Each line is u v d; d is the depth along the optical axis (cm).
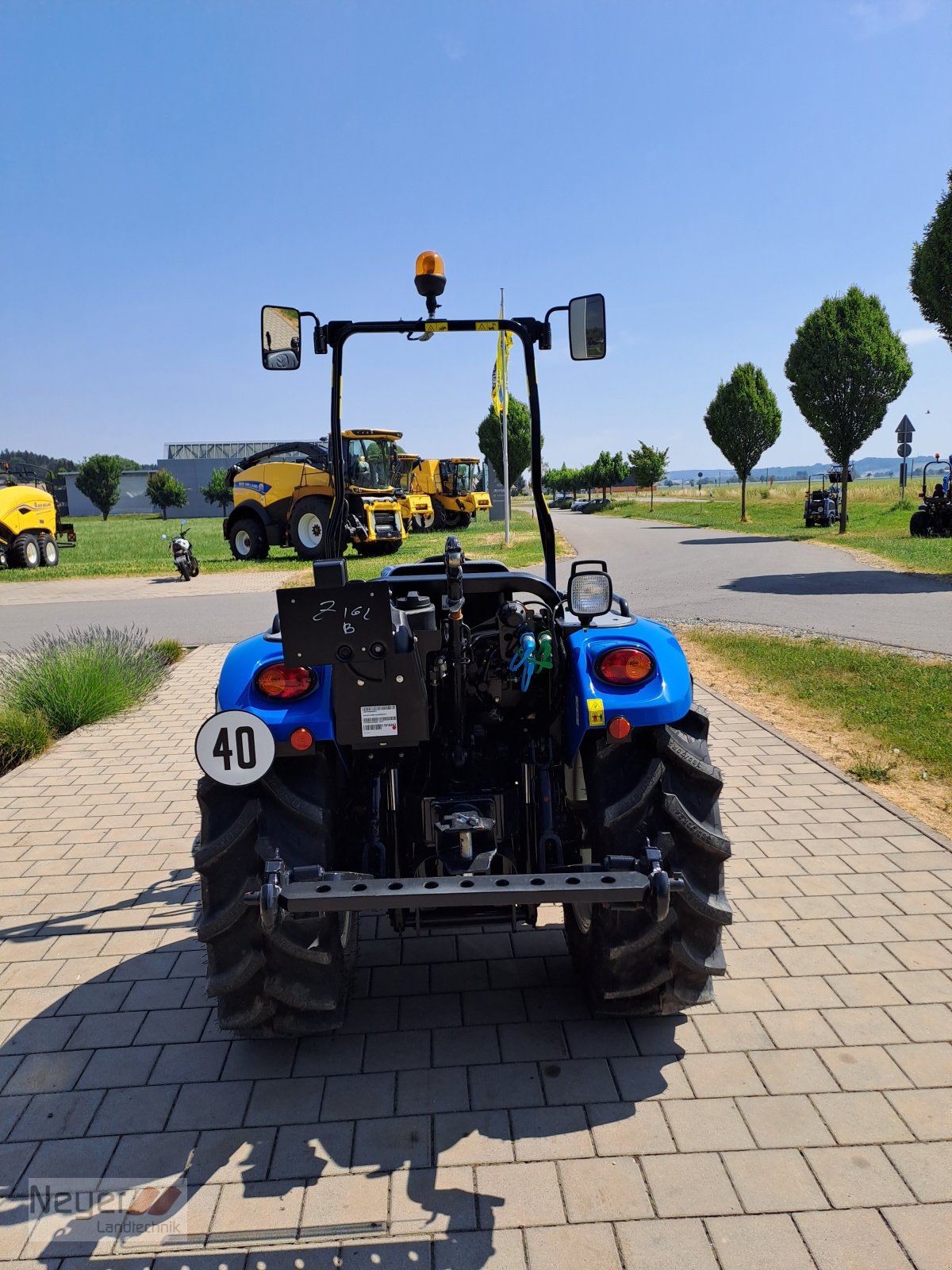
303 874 243
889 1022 296
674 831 268
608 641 287
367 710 256
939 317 1446
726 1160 237
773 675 787
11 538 2148
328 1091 270
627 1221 218
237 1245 215
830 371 2212
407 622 261
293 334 328
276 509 2177
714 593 1314
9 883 429
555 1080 272
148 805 538
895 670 773
